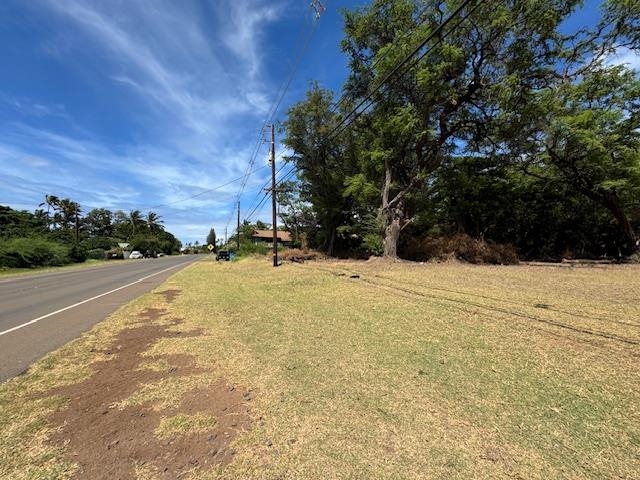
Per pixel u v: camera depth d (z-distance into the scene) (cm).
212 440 303
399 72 1848
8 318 853
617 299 817
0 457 283
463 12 1712
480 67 1927
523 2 1689
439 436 301
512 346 512
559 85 1980
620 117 1897
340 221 3503
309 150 3259
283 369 457
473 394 374
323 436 304
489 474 253
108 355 536
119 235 10100
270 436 306
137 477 258
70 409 363
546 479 246
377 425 320
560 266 1739
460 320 665
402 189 2203
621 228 2239
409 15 1898
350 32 2173
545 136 1998
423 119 2003
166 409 359
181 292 1235
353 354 505
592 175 2055
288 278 1475
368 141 2445
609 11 1772
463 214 2586
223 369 464
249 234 7525
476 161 2408
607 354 466
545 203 2569
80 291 1402
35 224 4800
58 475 261
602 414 327
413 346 530
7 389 414
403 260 2081
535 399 359
